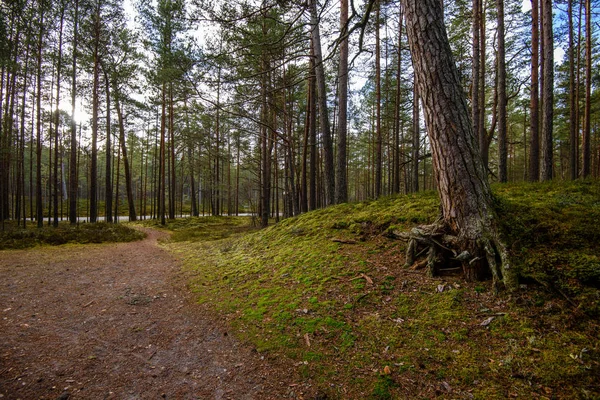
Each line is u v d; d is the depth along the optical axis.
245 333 3.70
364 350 3.00
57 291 5.62
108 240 13.46
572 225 3.87
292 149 16.91
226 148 31.22
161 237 15.97
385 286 4.13
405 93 17.80
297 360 3.01
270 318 3.94
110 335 3.79
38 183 17.36
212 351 3.38
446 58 4.02
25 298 5.16
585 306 2.90
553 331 2.77
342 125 9.95
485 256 3.75
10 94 17.11
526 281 3.40
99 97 19.58
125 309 4.73
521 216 4.11
